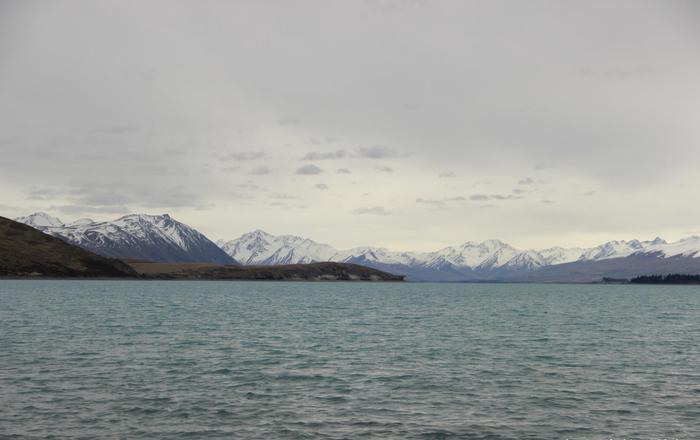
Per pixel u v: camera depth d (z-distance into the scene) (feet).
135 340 216.33
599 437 103.91
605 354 194.29
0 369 154.71
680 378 152.66
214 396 128.47
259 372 155.53
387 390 136.15
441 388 138.72
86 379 143.64
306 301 534.37
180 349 195.11
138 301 469.57
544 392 135.33
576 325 302.45
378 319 329.52
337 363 171.12
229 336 233.35
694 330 280.10
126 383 139.85
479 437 103.14
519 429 107.65
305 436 102.37
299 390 135.23
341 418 113.09
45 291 615.57
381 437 102.47
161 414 114.21
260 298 577.43
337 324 293.43
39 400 122.83
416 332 258.78
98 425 106.73
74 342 208.54
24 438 99.14
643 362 178.09
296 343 214.28
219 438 100.83
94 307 387.14
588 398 130.11
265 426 107.55
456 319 337.52
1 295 516.73
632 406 123.54
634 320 341.21
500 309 449.89
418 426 108.68
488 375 155.12
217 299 534.78
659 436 104.73
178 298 535.60
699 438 103.96
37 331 240.12
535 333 259.39
